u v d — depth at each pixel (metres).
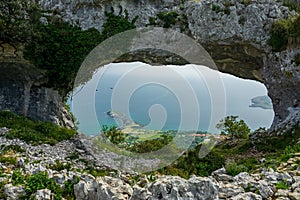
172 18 25.31
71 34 25.27
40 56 25.31
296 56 24.45
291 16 25.30
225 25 25.22
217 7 25.28
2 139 19.55
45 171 12.05
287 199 10.12
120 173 15.37
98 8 25.50
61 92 27.06
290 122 24.31
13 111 26.81
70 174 11.91
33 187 10.83
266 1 25.58
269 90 26.75
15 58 25.62
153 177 12.57
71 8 25.70
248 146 23.66
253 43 25.44
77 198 10.57
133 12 25.38
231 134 27.80
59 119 27.97
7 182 11.42
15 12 24.20
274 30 24.78
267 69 26.22
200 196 9.50
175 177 10.61
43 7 25.67
